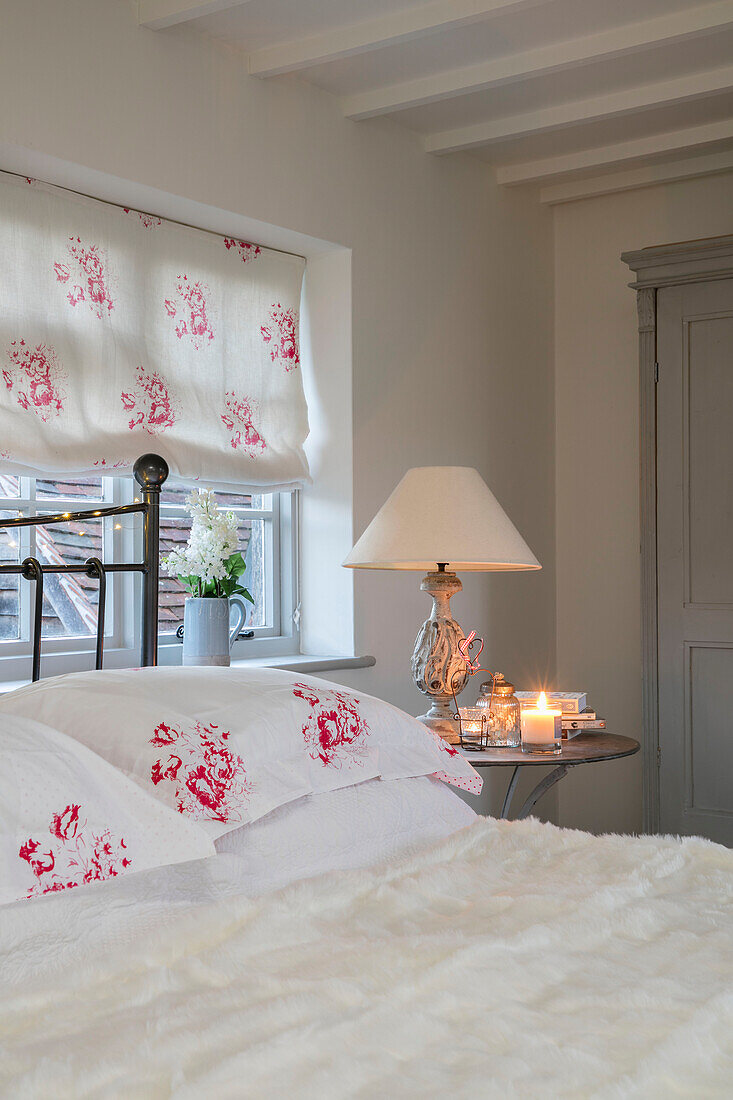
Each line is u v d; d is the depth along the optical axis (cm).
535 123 330
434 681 270
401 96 306
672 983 112
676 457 334
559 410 413
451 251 359
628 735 395
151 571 232
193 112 268
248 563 323
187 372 288
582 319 408
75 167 241
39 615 212
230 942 124
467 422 364
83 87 241
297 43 277
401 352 336
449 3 256
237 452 300
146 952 122
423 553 248
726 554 326
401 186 338
